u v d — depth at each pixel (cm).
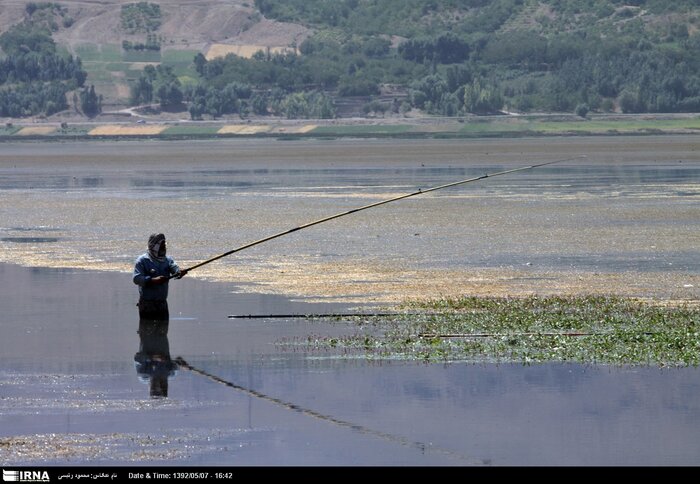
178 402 3903
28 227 10619
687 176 18612
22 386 4166
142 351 4803
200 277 7006
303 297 6197
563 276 6944
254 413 3744
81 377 4312
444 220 10856
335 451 3331
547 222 10488
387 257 7950
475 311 5616
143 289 5525
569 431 3497
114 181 19725
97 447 3384
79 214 12038
